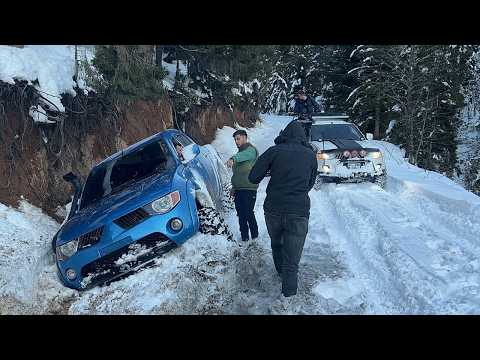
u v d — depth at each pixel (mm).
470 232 6883
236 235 7301
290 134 5344
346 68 34156
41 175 7418
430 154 27594
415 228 7141
